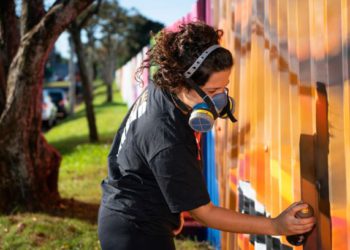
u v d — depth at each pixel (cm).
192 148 203
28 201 571
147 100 213
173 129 200
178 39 199
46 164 598
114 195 218
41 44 544
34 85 559
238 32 361
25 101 559
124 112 2297
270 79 283
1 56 584
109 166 227
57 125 2222
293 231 209
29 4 558
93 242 488
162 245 214
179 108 204
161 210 213
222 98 200
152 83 219
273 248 281
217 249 455
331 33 210
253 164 313
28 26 558
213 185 469
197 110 196
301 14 236
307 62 234
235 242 361
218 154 429
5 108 564
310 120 233
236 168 363
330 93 213
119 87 4316
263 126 300
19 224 515
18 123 562
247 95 332
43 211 574
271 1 279
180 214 227
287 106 259
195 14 522
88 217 573
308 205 213
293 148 248
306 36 234
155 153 200
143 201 212
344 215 206
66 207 605
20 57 552
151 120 204
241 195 345
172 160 198
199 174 203
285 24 261
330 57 211
